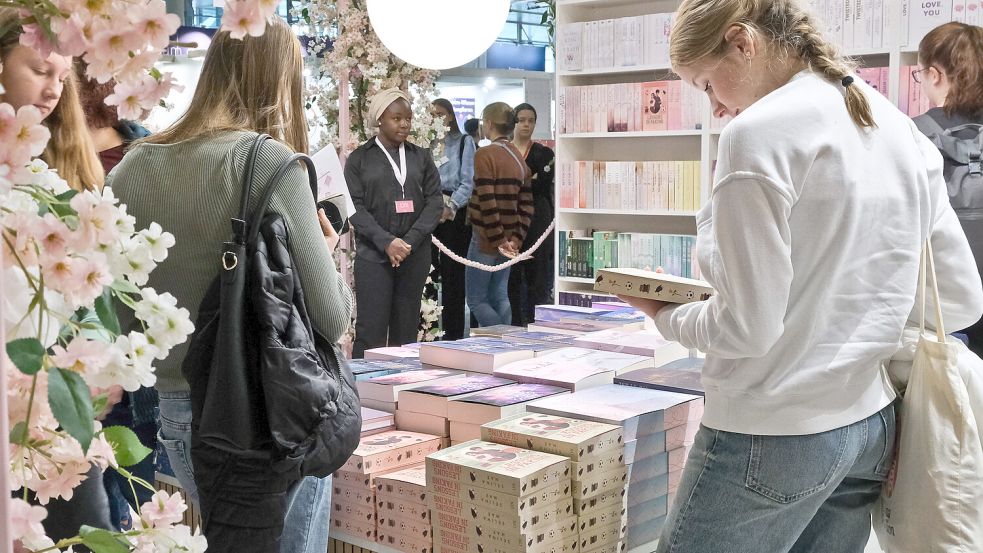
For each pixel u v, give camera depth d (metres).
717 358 1.85
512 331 3.83
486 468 2.26
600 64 5.82
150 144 1.97
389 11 3.84
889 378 1.93
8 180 0.68
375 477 2.58
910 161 1.83
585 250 6.03
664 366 3.18
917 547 1.86
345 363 2.01
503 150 6.97
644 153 6.04
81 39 0.72
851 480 1.98
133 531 0.80
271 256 1.84
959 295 1.97
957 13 4.51
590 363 3.10
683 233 5.92
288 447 1.79
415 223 5.87
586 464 2.36
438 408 2.78
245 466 1.82
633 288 2.09
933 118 4.14
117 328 0.79
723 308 1.72
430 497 2.40
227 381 1.78
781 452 1.77
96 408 0.80
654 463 2.60
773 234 1.66
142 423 2.25
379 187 5.80
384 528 2.57
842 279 1.74
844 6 4.85
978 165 4.03
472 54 3.94
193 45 0.80
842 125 1.75
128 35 0.73
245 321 1.80
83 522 1.65
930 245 1.90
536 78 8.88
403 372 3.16
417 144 6.51
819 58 1.80
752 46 1.78
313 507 2.06
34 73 0.94
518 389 2.86
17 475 0.77
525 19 10.52
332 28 6.60
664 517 2.66
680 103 5.52
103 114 2.63
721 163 1.72
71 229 0.74
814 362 1.75
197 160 1.89
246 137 1.90
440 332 7.04
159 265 1.89
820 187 1.71
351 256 6.39
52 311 0.74
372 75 6.19
